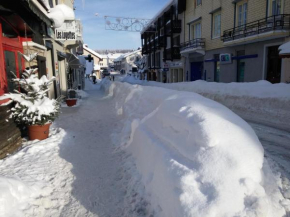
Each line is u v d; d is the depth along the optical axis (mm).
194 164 2602
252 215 2109
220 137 2648
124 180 3758
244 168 2395
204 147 2654
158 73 38656
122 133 6000
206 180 2363
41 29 9469
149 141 3738
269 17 14266
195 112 3145
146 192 3119
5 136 4902
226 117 3039
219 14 20234
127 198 3275
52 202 3260
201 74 24078
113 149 5320
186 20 26391
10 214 2752
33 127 5934
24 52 7594
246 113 8641
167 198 2541
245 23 17078
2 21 5895
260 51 15539
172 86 18609
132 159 4305
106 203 3227
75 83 23984
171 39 27953
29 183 3576
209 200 2186
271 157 3855
